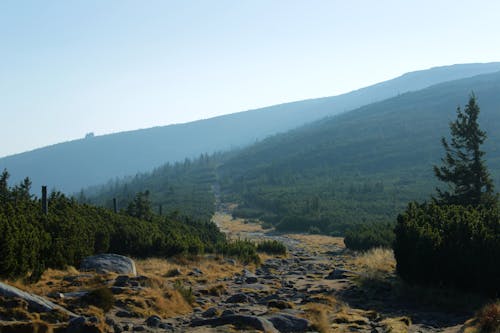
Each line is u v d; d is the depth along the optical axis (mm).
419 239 17641
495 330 10445
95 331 9672
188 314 13586
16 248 15070
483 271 15820
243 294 16469
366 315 13570
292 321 11492
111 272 19625
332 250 52156
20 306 10531
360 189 130625
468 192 34812
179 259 28234
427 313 14484
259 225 103750
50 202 31078
